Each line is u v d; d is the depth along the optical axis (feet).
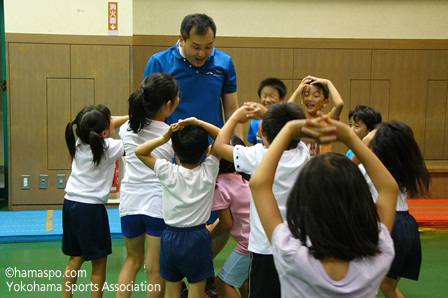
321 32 20.20
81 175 8.82
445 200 19.21
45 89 17.85
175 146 7.45
